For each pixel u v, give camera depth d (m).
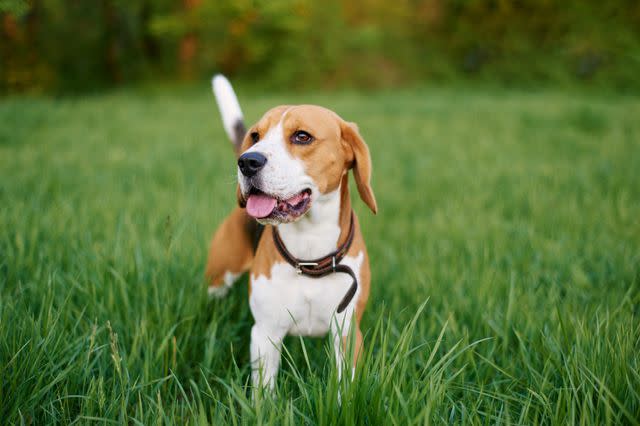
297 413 2.07
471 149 7.98
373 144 8.37
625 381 2.12
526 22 20.44
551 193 5.49
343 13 20.11
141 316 2.84
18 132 8.35
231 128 3.57
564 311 2.84
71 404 2.25
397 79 20.48
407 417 1.85
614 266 3.52
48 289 2.74
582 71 19.00
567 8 20.11
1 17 14.66
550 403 2.16
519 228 4.38
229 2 17.62
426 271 3.60
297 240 2.49
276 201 2.34
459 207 5.18
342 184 2.60
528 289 3.23
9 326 2.36
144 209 4.67
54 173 5.81
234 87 18.52
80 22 16.34
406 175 6.45
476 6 20.78
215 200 5.06
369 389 2.00
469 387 2.32
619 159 6.89
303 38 19.19
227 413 2.25
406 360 2.17
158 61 18.61
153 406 2.27
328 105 13.29
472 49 20.92
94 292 2.92
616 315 2.87
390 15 21.22
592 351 2.28
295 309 2.57
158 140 8.31
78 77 16.95
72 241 3.63
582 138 8.66
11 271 3.15
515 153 7.67
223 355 2.81
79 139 8.16
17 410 2.03
